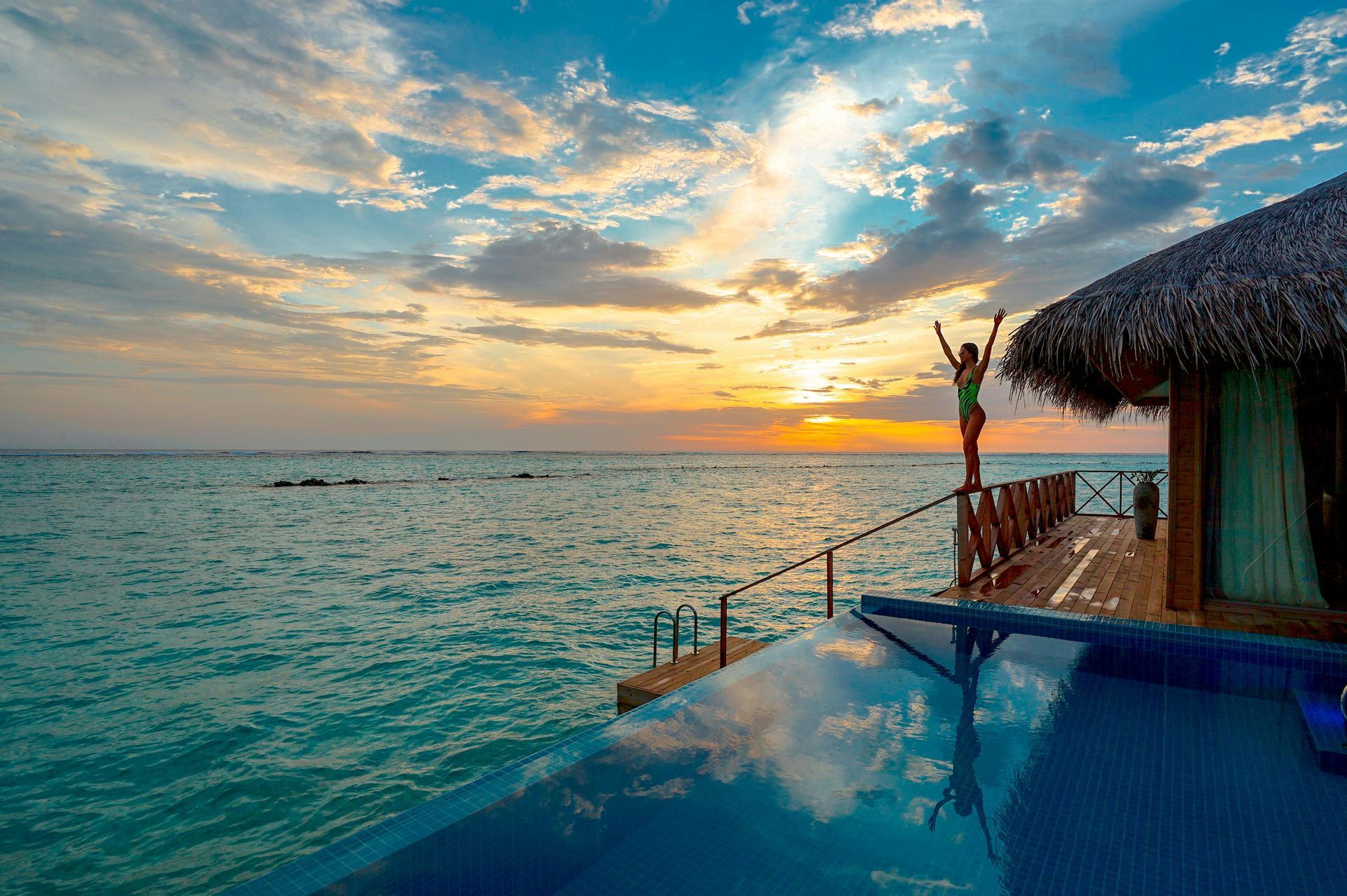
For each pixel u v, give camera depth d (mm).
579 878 2688
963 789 3266
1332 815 2979
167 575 20516
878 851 2785
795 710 4188
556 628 13945
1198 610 5891
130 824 6676
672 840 2879
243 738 8578
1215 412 6008
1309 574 5699
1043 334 6445
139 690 10398
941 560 22172
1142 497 10078
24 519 36750
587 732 3580
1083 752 3641
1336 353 5254
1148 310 5648
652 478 95625
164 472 96250
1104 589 6746
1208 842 2787
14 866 6039
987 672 4824
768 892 2553
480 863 2627
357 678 10867
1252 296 5207
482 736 8602
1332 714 3932
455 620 14742
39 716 9367
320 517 39188
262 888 2211
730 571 20656
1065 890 2498
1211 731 3861
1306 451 5703
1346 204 5676
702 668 8141
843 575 19531
